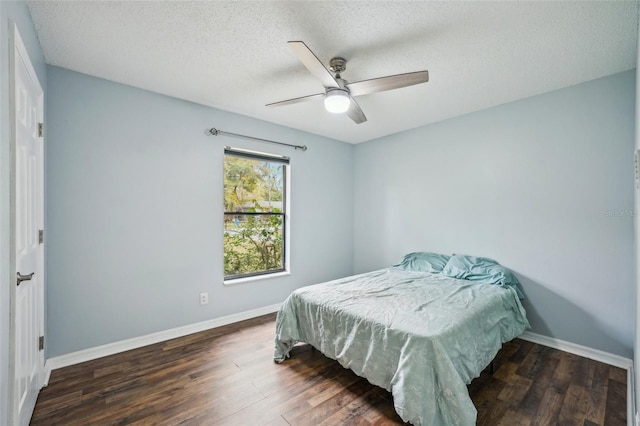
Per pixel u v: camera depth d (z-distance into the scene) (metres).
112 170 2.47
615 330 2.31
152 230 2.68
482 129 3.10
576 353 2.47
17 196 1.39
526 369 2.21
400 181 3.91
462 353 1.69
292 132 3.75
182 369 2.21
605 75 2.35
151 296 2.67
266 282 3.51
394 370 1.68
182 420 1.66
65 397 1.86
